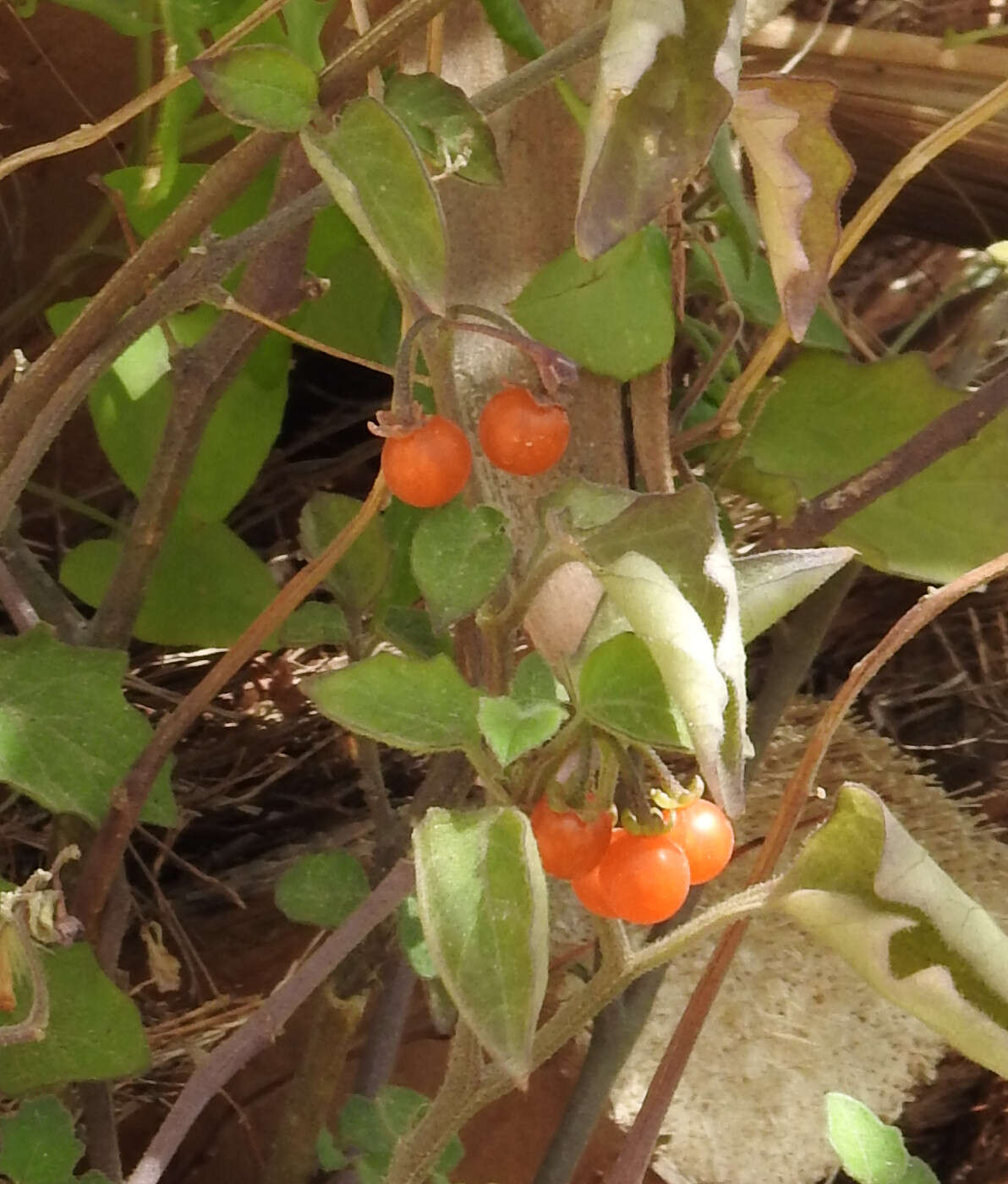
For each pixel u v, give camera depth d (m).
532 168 0.31
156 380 0.35
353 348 0.38
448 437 0.26
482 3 0.29
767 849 0.29
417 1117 0.31
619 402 0.31
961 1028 0.24
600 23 0.26
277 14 0.33
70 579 0.37
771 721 0.41
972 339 0.42
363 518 0.29
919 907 0.24
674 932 0.26
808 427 0.37
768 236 0.25
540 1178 0.37
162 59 0.37
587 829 0.24
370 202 0.24
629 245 0.30
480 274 0.31
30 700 0.29
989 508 0.34
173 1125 0.29
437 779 0.33
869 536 0.35
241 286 0.31
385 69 0.31
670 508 0.23
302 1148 0.34
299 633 0.33
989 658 0.61
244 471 0.36
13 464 0.28
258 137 0.26
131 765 0.30
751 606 0.24
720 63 0.22
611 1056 0.36
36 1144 0.29
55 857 0.32
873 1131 0.30
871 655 0.28
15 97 0.40
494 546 0.26
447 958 0.23
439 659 0.24
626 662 0.23
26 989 0.29
